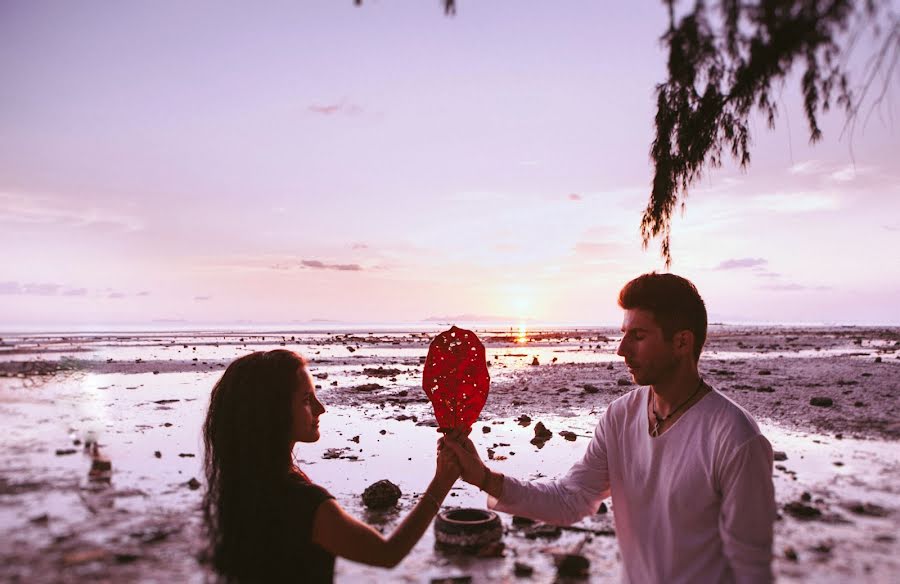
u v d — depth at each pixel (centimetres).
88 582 272
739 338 3853
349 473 548
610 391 1145
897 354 2028
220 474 200
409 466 575
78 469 422
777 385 1142
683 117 246
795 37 184
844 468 541
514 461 589
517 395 1098
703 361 1758
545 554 356
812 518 408
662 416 217
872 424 748
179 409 876
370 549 188
